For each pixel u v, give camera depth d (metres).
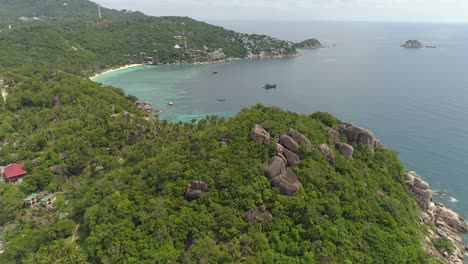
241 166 71.38
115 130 118.75
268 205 66.38
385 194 80.31
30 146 111.38
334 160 78.31
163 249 58.75
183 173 71.94
